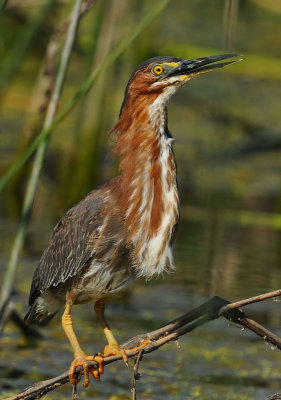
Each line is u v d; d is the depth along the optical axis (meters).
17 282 13.05
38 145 7.02
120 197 8.55
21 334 11.10
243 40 21.94
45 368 10.34
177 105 20.81
